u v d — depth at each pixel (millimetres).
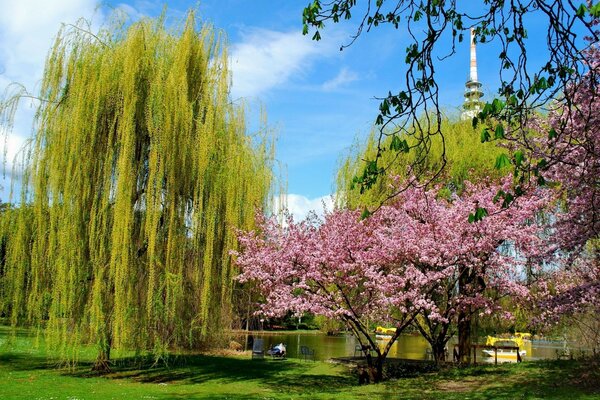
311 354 20984
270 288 14227
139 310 12695
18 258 13141
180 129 13188
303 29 5520
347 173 18953
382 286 12984
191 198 13852
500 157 4398
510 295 14555
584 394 9617
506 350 23297
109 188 12750
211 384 12992
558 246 11906
